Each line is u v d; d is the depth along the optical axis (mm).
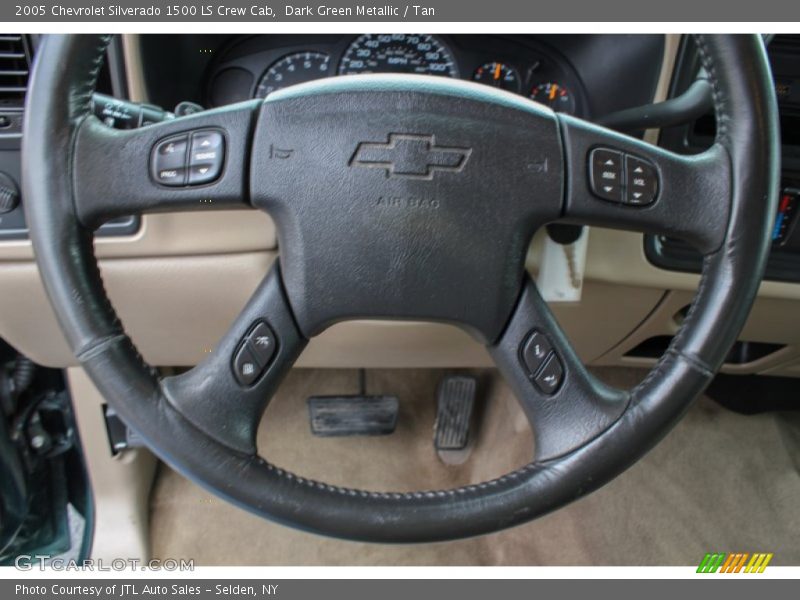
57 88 578
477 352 1070
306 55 944
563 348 631
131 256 881
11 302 930
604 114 972
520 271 633
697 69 846
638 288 984
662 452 1310
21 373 1147
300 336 632
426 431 1434
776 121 604
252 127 603
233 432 593
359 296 621
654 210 609
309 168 600
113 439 1212
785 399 1325
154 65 844
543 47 938
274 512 588
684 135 881
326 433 1391
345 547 1296
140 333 999
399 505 596
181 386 598
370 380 1457
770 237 606
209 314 961
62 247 583
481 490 608
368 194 601
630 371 1406
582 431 609
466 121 600
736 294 598
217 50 929
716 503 1238
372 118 595
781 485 1260
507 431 1355
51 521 1301
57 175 579
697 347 602
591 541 1214
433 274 616
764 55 602
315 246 610
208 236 870
